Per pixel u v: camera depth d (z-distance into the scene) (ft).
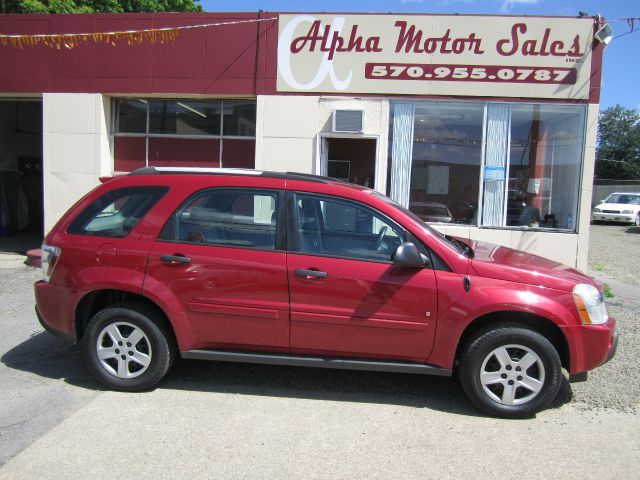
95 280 13.70
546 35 30.27
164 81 32.71
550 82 30.63
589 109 30.66
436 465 10.77
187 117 34.27
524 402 12.87
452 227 32.04
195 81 32.50
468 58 30.81
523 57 30.53
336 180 14.87
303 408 13.34
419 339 13.04
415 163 32.04
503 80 30.83
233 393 14.15
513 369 12.87
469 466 10.76
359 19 30.99
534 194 31.89
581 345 12.69
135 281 13.53
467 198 32.14
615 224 82.07
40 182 51.90
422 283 12.90
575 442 11.86
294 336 13.35
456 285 12.85
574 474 10.53
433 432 12.21
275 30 31.68
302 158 32.14
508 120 31.42
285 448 11.30
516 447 11.58
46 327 14.52
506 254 14.78
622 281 31.83
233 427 12.20
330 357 13.55
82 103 33.42
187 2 59.00
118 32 30.78
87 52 33.09
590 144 30.81
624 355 17.66
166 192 14.08
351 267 13.09
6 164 46.34
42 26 33.35
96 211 14.39
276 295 13.24
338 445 11.50
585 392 14.64
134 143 34.65
